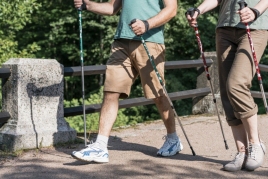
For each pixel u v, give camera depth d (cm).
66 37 2653
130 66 569
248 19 485
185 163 563
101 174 516
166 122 594
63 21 2480
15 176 514
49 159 589
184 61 943
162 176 509
